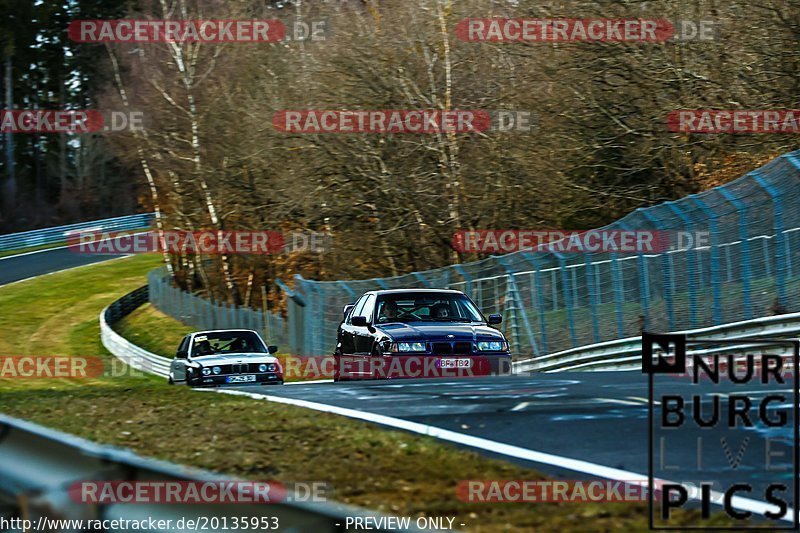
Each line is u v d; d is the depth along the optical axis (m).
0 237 186.00
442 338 38.03
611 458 18.34
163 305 121.62
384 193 90.44
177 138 119.69
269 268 120.12
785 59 69.38
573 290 52.16
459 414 24.36
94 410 28.31
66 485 11.66
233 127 113.75
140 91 132.50
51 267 167.00
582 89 77.75
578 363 49.75
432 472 17.34
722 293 44.28
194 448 20.69
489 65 91.12
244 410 26.55
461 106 89.81
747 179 42.56
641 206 80.38
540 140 81.44
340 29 93.56
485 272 59.69
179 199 124.00
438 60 91.69
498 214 87.88
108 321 118.06
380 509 14.73
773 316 37.97
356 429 22.14
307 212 97.62
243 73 116.25
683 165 78.50
